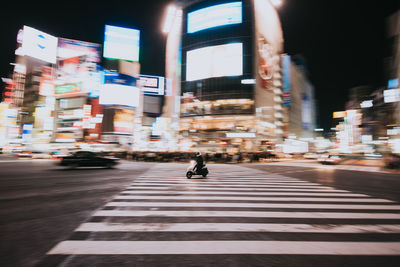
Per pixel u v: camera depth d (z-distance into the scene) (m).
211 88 53.06
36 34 72.12
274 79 66.94
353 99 68.62
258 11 55.44
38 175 12.38
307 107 124.94
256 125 49.88
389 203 6.37
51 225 4.27
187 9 58.91
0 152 58.81
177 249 3.31
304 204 6.14
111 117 76.19
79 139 72.50
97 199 6.51
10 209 5.38
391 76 54.91
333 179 11.95
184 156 28.73
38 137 78.44
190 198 6.73
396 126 50.62
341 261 3.03
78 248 3.29
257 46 53.34
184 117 55.03
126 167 18.55
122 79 79.56
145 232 3.97
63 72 79.44
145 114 99.19
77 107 75.31
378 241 3.73
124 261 2.93
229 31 53.38
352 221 4.73
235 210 5.45
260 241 3.65
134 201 6.29
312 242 3.64
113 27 81.94
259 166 22.16
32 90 90.00
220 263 2.91
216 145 51.06
